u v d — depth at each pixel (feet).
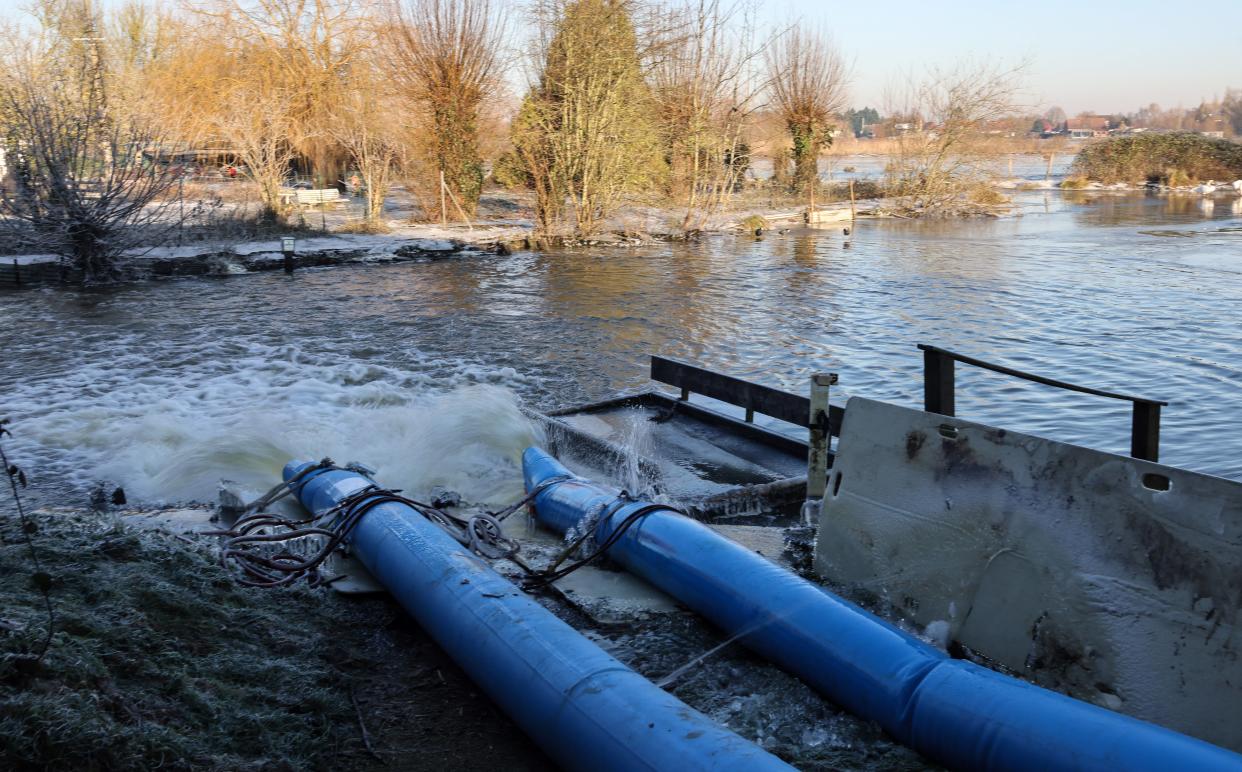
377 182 129.18
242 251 96.73
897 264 96.48
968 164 162.61
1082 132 540.52
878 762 12.68
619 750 11.50
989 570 15.46
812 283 83.92
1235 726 12.10
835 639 14.40
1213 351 53.26
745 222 134.51
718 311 69.97
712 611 16.78
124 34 151.12
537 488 23.89
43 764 10.07
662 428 33.83
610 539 19.49
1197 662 12.62
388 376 49.49
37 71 98.22
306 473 24.75
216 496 28.17
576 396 45.85
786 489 25.41
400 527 18.85
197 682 13.28
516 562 20.25
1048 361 52.13
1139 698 13.09
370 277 88.63
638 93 122.72
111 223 85.66
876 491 17.79
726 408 43.11
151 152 98.78
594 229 119.75
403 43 126.93
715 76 129.29
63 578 14.97
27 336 60.34
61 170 82.53
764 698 14.49
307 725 13.51
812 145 175.32
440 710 14.64
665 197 140.26
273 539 19.48
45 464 33.40
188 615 15.25
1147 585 13.38
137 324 64.80
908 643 13.96
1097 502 14.19
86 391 45.70
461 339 59.88
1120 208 166.81
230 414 40.22
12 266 82.23
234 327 63.77
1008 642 14.87
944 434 16.74
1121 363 51.01
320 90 139.03
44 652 11.43
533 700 13.01
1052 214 156.66
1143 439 15.58
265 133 129.08
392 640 17.03
